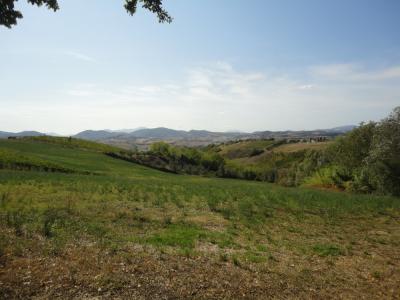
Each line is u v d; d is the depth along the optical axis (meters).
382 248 14.45
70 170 56.22
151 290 7.79
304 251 13.01
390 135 40.72
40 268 8.24
